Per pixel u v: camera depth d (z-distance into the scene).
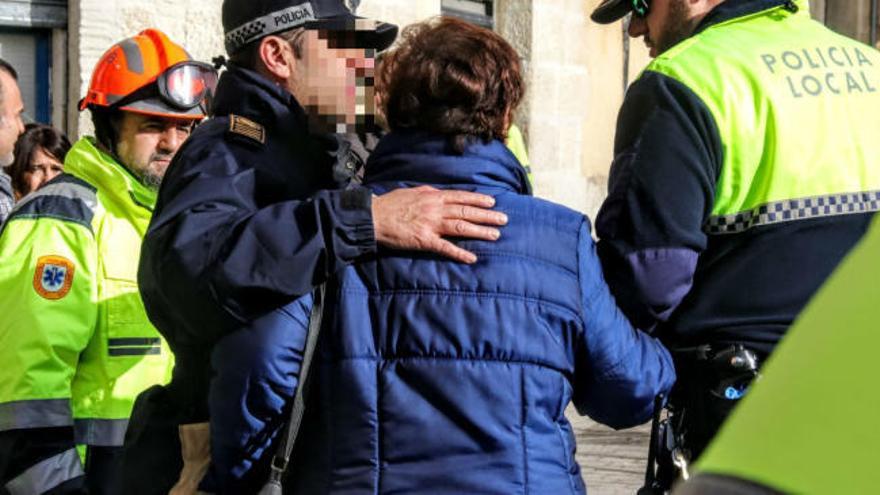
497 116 2.49
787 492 0.87
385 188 2.49
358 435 2.31
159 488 2.70
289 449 2.35
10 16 6.82
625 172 2.84
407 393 2.30
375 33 2.82
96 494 3.33
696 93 2.81
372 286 2.37
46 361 3.21
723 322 2.84
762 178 2.83
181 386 2.68
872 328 0.90
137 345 3.39
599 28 10.43
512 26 9.67
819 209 2.83
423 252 2.36
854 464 0.86
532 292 2.36
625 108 2.92
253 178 2.62
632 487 6.21
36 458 3.20
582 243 2.48
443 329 2.31
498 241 2.38
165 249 2.49
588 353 2.47
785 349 0.95
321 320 2.36
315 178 2.77
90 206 3.39
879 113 2.93
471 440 2.29
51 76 7.04
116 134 3.53
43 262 3.25
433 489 2.28
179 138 3.58
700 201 2.79
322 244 2.34
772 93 2.83
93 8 6.84
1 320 3.24
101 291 3.37
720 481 0.90
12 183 5.18
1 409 3.19
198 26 7.20
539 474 2.32
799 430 0.89
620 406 2.54
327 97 2.78
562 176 10.02
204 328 2.45
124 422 3.36
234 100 2.78
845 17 13.80
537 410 2.34
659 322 2.81
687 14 3.08
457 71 2.46
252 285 2.33
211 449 2.51
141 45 3.57
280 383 2.36
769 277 2.82
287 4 2.79
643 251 2.76
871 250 0.94
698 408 2.88
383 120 2.85
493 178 2.48
